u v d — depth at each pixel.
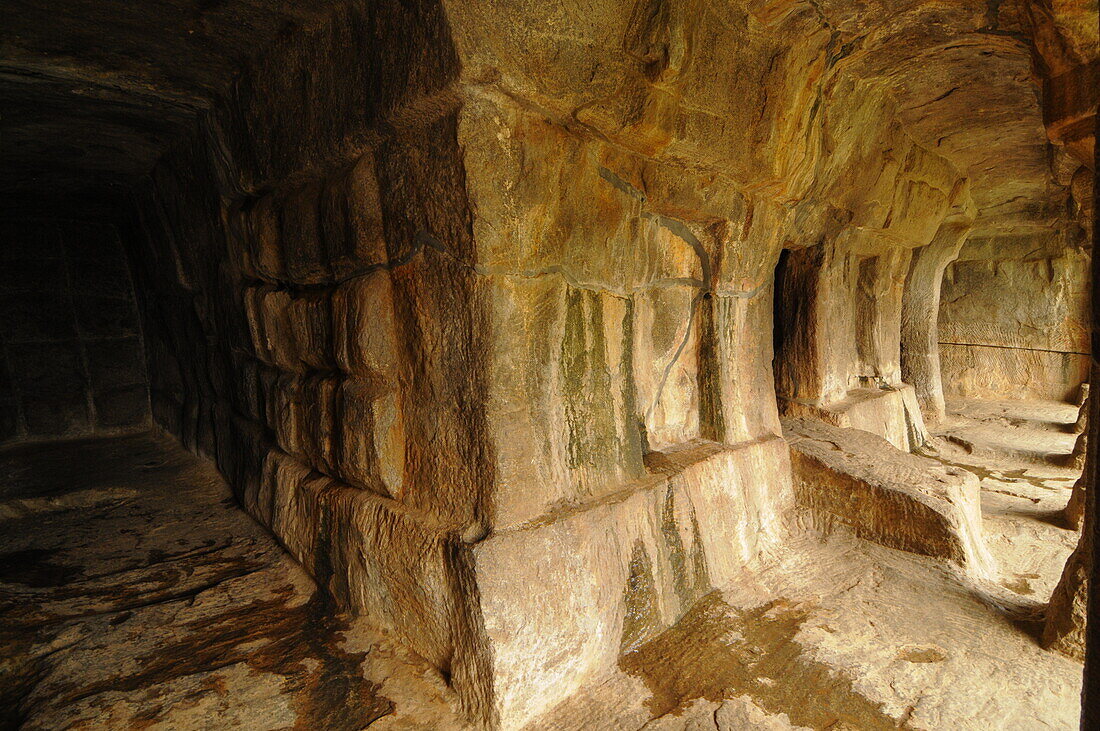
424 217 1.63
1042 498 3.88
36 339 4.20
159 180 3.15
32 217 4.05
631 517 2.00
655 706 1.72
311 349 2.22
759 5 1.98
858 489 2.80
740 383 2.80
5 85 2.12
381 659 1.83
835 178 3.04
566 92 1.52
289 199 2.19
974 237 7.00
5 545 2.65
